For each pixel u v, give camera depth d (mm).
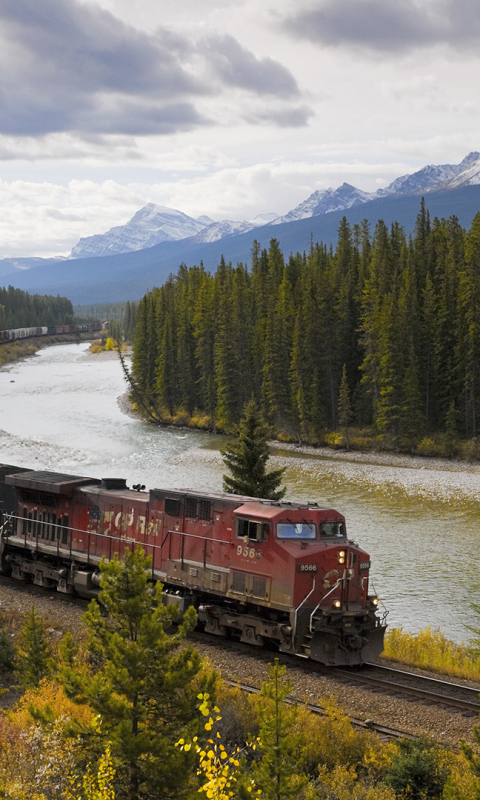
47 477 31406
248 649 22766
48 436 85375
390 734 16828
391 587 38719
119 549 27500
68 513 29859
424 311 94812
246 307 110062
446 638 31531
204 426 105062
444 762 14734
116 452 78812
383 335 88812
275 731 12000
